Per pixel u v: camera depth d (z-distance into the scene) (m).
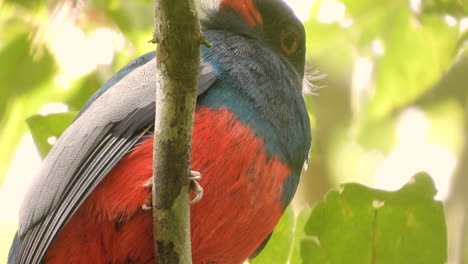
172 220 9.23
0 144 14.62
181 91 8.75
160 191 9.13
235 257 10.58
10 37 14.41
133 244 9.95
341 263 10.95
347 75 16.89
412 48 15.18
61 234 10.04
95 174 9.97
